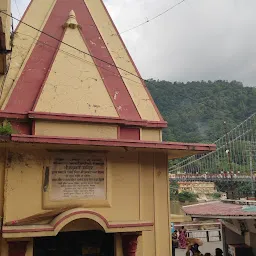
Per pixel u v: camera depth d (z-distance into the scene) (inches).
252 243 473.4
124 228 289.1
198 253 499.8
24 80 328.5
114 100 354.9
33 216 286.8
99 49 380.5
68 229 295.4
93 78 344.5
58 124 310.7
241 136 3009.4
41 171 299.4
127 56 390.9
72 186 305.4
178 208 1780.3
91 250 312.7
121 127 339.6
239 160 2940.5
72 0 398.3
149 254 321.4
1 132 272.8
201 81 5004.9
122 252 311.1
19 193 290.2
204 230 784.3
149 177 336.5
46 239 300.7
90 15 398.3
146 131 354.6
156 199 334.3
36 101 311.7
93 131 322.0
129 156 332.2
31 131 304.5
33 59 343.6
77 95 329.7
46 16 374.6
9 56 324.5
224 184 2556.6
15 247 272.8
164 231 331.9
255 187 2213.3
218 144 2962.6
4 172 289.4
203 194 2383.1
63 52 344.8
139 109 364.5
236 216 348.8
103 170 318.7
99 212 309.6
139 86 378.9
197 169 3083.2
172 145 318.0
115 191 320.2
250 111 4106.8
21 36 354.9
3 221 279.3
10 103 311.9
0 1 305.7
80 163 311.7
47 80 324.8
